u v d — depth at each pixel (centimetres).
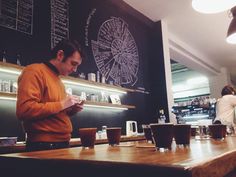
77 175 75
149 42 552
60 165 79
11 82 277
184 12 517
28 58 297
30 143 156
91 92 383
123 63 456
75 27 371
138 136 365
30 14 309
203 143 127
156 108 517
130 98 464
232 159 82
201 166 58
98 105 368
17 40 289
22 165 89
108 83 410
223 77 934
